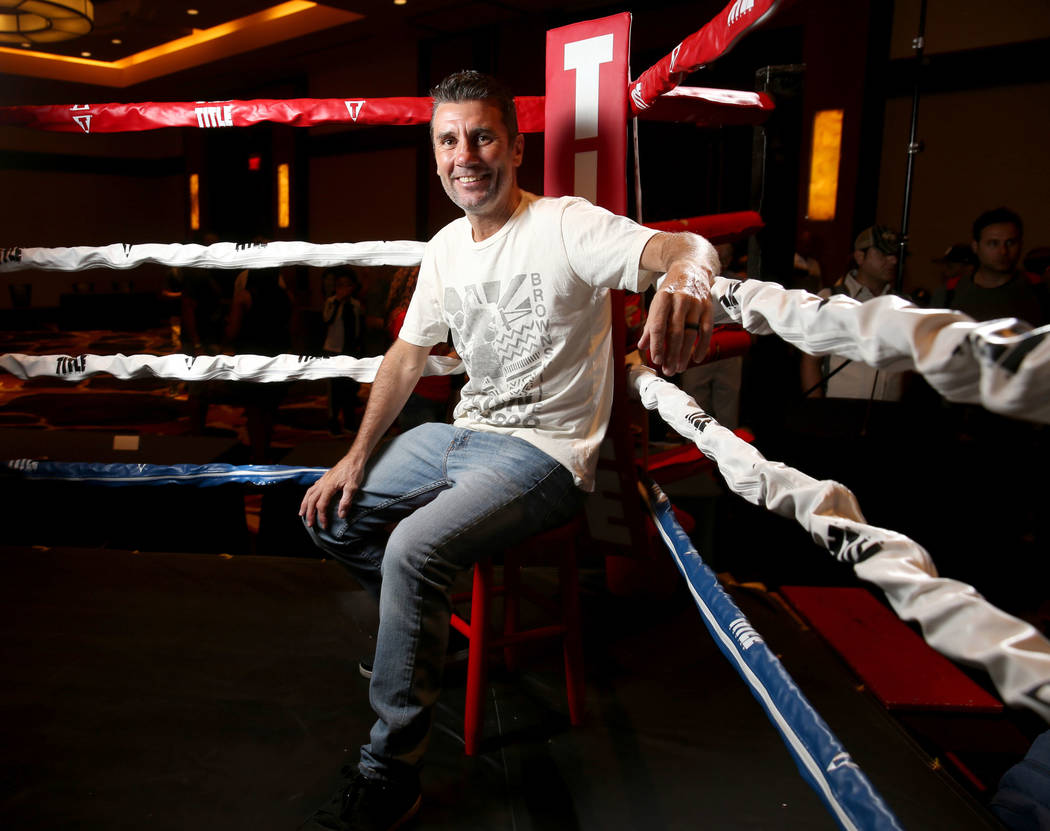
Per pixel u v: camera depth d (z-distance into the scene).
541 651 1.89
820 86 5.25
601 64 1.54
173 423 6.06
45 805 1.29
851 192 5.20
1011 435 3.60
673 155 5.73
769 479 0.81
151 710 1.57
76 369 2.04
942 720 1.75
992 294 3.40
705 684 1.74
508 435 1.44
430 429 1.55
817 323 0.63
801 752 0.75
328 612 2.02
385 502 1.49
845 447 3.54
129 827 1.24
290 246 1.92
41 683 1.66
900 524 3.14
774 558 3.11
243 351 4.77
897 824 0.57
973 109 4.85
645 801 1.33
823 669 1.80
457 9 7.10
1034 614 2.49
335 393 5.77
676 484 2.55
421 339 1.59
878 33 4.98
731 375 3.91
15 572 2.22
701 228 1.78
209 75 10.57
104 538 2.61
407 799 1.27
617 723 1.58
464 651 1.85
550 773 1.41
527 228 1.33
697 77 5.91
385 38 8.34
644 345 0.90
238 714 1.56
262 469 2.01
